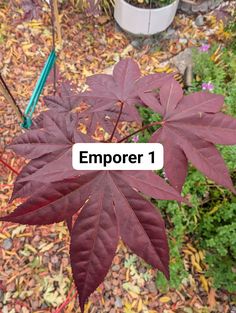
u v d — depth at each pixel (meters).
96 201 0.20
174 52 0.77
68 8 0.79
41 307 0.52
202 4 0.82
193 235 0.57
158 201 0.54
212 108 0.24
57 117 0.24
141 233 0.20
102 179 0.20
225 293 0.54
